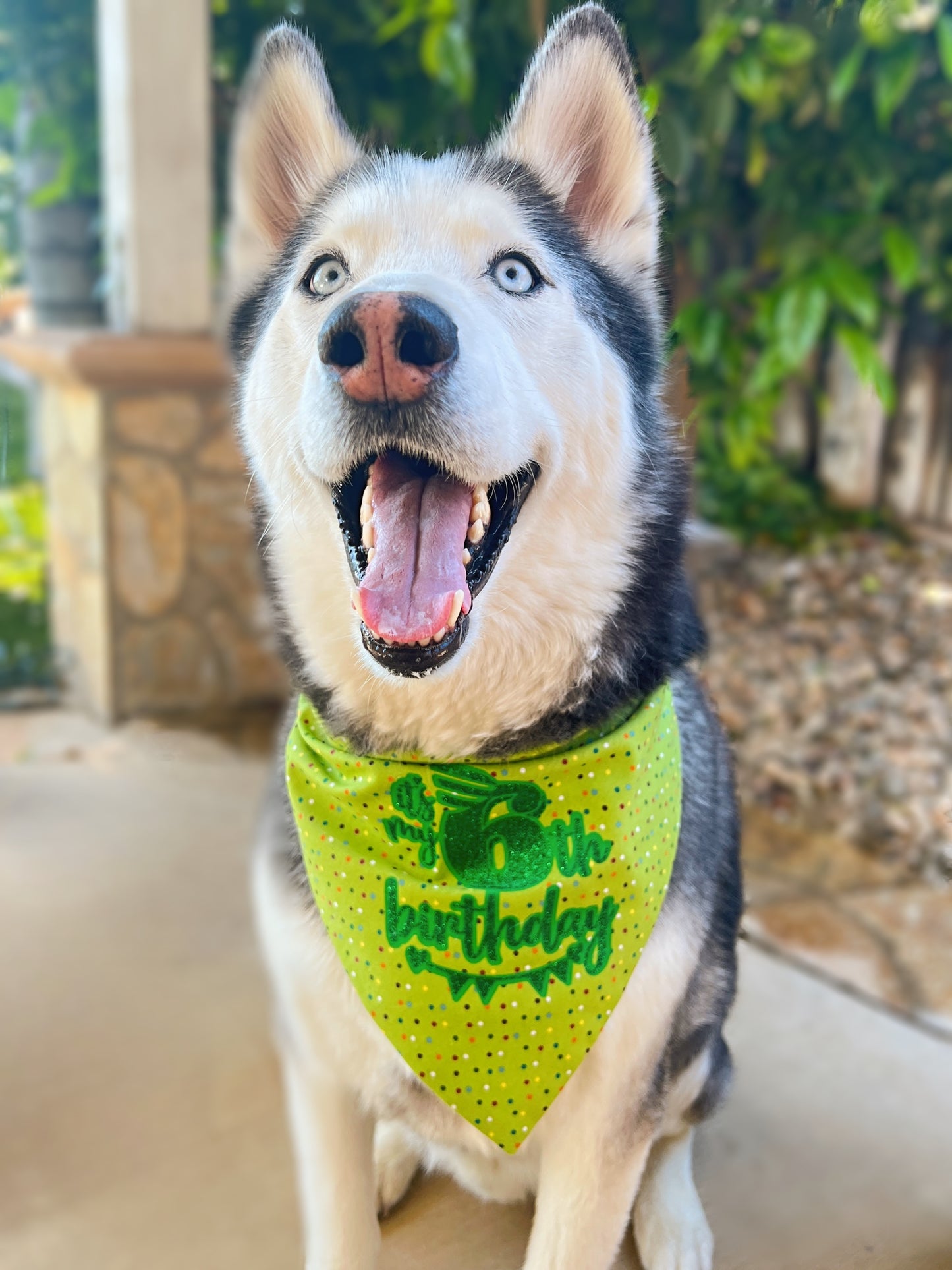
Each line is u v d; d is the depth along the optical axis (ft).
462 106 6.50
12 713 6.32
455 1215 2.66
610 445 2.17
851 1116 3.24
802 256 6.59
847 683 6.55
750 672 6.74
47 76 7.09
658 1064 2.23
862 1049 3.56
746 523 8.39
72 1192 2.77
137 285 5.82
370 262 2.07
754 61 5.65
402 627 1.96
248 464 2.42
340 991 2.23
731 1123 3.18
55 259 7.93
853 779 5.58
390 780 2.18
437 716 2.19
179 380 5.83
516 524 2.13
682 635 2.41
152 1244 2.64
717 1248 2.69
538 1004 2.13
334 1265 2.28
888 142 6.90
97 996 3.63
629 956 2.13
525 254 2.10
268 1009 3.58
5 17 6.86
